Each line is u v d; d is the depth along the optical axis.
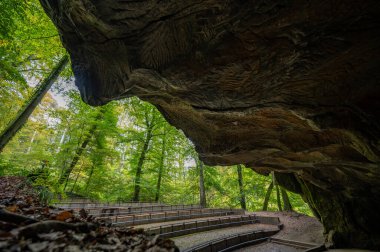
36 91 10.60
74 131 15.44
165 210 14.32
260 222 15.09
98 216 8.96
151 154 19.02
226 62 3.66
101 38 3.88
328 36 3.04
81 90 5.14
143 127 19.56
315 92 4.10
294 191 11.34
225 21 3.17
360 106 4.11
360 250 8.08
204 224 11.20
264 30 3.16
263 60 3.56
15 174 10.07
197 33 3.44
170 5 3.15
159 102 6.07
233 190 23.55
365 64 3.41
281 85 4.07
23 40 10.66
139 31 3.62
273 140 6.29
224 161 8.50
